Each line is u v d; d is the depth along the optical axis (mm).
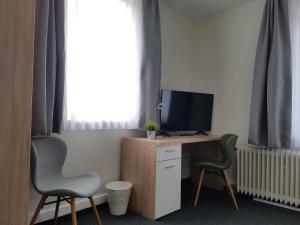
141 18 2680
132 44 2592
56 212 1935
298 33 2611
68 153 2195
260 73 2660
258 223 2188
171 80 3303
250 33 3002
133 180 2406
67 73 2105
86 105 2227
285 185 2514
